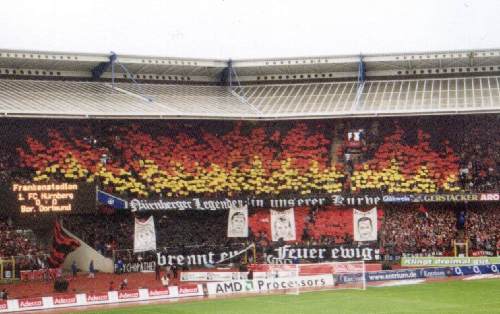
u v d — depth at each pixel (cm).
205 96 7300
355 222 6494
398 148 7175
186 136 7144
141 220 6162
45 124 6638
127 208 6222
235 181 6969
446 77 7506
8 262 5847
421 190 6825
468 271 6119
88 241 6231
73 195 5891
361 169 7075
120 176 6650
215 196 6681
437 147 7144
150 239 6166
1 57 6538
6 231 6062
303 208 6831
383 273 5931
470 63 7381
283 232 6550
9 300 4762
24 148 6475
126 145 6888
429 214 6756
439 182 6888
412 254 6462
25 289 5438
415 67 7538
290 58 7406
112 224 6462
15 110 5709
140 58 7088
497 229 6556
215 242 6606
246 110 6869
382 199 6600
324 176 7044
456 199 6512
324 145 7275
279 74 7775
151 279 5919
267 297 5159
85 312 4691
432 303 4688
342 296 5097
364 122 7331
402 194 6606
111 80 7319
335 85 7581
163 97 7019
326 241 6562
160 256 6234
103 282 5753
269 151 7219
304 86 7625
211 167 7000
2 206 5662
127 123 6988
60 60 6788
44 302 4875
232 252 6381
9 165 6331
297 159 7162
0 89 6391
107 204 6188
